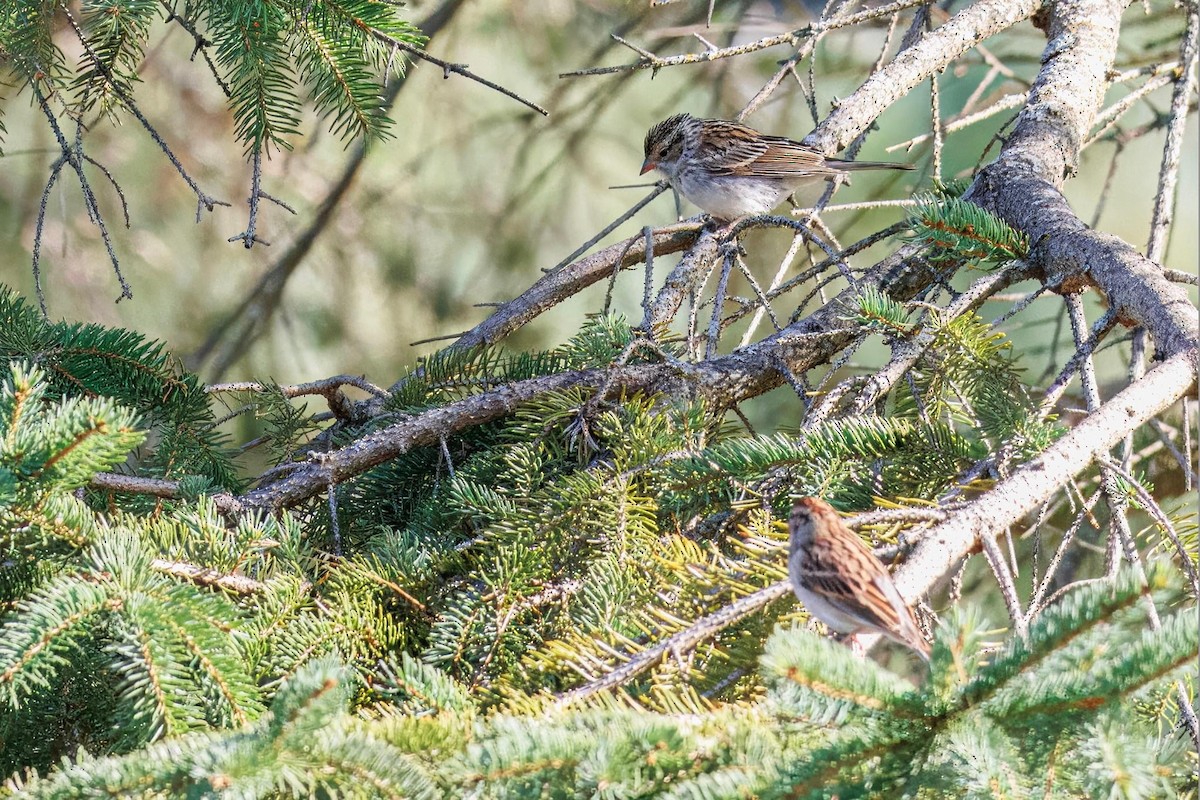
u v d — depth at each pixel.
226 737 3.66
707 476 5.69
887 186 13.33
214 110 13.08
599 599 5.04
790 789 3.32
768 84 10.09
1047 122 8.54
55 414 4.76
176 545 5.26
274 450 7.96
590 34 13.88
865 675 3.35
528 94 13.88
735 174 10.59
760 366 7.23
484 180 13.96
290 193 13.54
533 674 4.77
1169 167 7.80
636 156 14.23
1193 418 10.71
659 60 8.48
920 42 9.87
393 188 13.78
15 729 5.20
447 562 5.61
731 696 4.41
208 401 7.84
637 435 6.02
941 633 3.36
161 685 4.33
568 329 13.84
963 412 6.45
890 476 5.63
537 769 3.54
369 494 7.24
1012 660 3.32
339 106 7.55
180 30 12.82
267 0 7.07
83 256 12.84
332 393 8.16
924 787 3.33
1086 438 4.89
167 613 4.55
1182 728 4.11
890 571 4.61
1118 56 12.87
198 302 13.31
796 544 4.51
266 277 13.44
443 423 6.79
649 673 4.49
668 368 6.95
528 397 6.88
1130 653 3.21
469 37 13.71
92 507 6.77
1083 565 10.71
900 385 6.89
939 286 7.50
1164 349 5.61
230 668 4.50
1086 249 6.49
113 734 4.80
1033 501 4.66
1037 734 3.32
